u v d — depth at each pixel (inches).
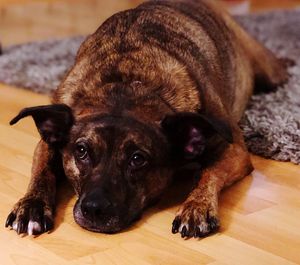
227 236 38.1
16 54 76.5
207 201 39.4
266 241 37.7
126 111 39.6
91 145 38.5
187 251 36.5
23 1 100.4
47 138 41.4
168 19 48.0
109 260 35.5
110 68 43.0
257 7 120.3
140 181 38.8
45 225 38.4
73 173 40.2
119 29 46.3
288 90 62.5
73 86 43.7
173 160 40.5
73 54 76.1
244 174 44.8
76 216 38.3
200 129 39.9
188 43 46.6
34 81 66.2
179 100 41.9
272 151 48.9
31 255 36.0
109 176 37.8
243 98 56.6
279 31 90.4
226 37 54.2
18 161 47.9
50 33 95.1
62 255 36.0
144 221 39.7
